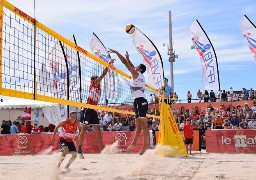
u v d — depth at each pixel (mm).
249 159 9141
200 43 19781
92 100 7242
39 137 13609
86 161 8891
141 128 5758
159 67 18938
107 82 9484
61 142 6898
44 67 5633
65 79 8133
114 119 18047
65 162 8742
